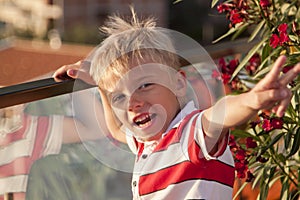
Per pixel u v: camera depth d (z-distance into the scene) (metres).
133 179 2.26
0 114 2.89
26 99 2.18
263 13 3.23
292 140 3.01
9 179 2.92
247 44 3.35
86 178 3.57
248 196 3.59
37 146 2.89
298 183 2.97
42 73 4.26
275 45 2.86
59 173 3.31
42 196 3.18
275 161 2.96
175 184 2.13
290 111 2.88
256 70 3.25
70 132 2.84
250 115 1.80
